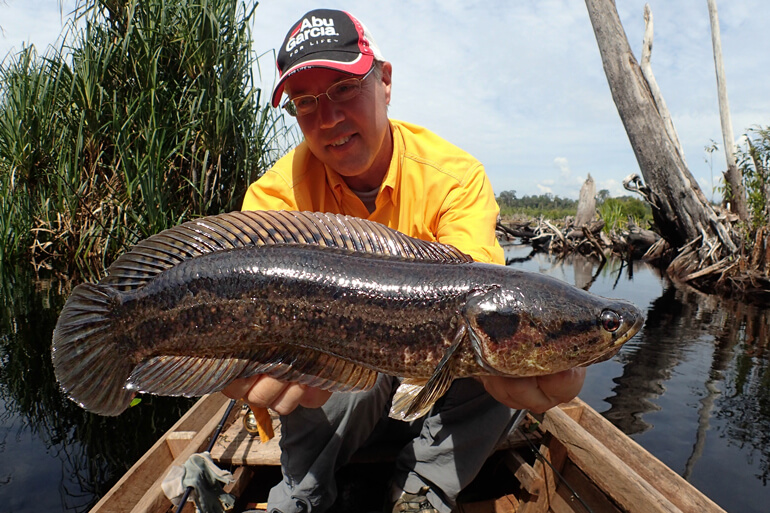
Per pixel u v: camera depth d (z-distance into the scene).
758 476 1.21
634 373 1.93
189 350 0.59
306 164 0.84
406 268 0.59
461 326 0.57
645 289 3.72
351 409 0.71
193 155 2.20
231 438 0.94
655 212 4.71
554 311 0.55
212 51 2.21
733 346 2.27
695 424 1.50
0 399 1.51
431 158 0.80
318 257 0.59
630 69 4.44
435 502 0.74
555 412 0.91
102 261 2.36
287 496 0.73
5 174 2.66
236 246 0.60
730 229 4.15
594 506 0.83
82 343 0.57
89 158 2.48
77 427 1.36
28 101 2.51
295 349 0.59
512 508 0.88
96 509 0.74
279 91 0.76
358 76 0.71
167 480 0.75
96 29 2.26
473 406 0.72
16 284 2.72
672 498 0.81
